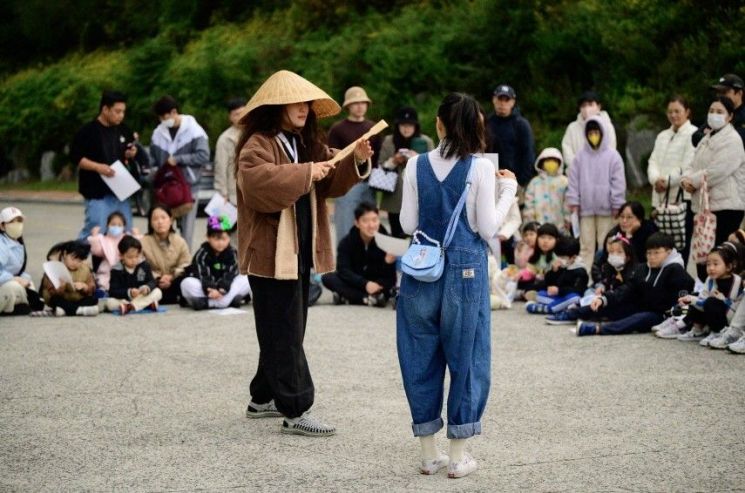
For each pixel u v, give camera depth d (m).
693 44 19.06
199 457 5.77
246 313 10.66
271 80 6.14
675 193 11.10
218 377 7.76
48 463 5.69
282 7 34.22
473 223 5.34
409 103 24.83
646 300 9.22
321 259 6.30
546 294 10.39
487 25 24.03
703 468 5.41
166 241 11.41
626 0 20.97
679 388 7.11
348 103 12.37
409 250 5.36
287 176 5.81
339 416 6.58
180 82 32.03
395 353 8.53
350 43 27.80
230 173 12.48
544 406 6.71
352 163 6.18
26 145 36.88
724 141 10.19
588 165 11.50
